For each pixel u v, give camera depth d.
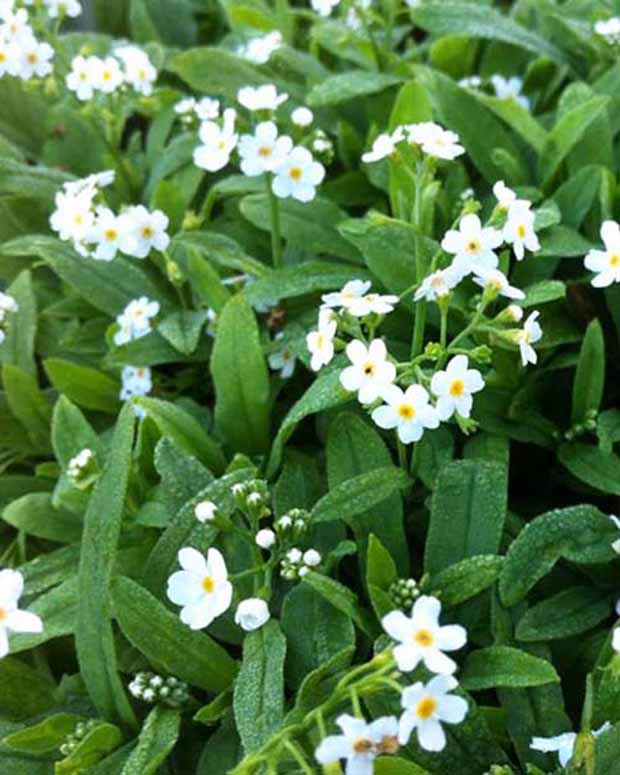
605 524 0.15
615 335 0.19
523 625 0.15
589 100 0.20
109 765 0.15
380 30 0.26
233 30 0.26
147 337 0.20
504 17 0.24
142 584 0.16
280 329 0.20
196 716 0.15
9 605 0.13
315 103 0.22
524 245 0.16
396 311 0.18
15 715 0.16
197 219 0.21
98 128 0.23
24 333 0.20
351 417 0.16
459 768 0.14
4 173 0.22
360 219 0.20
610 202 0.19
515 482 0.19
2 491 0.19
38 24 0.22
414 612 0.12
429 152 0.16
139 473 0.17
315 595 0.15
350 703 0.14
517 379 0.18
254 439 0.18
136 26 0.27
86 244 0.19
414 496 0.17
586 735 0.13
